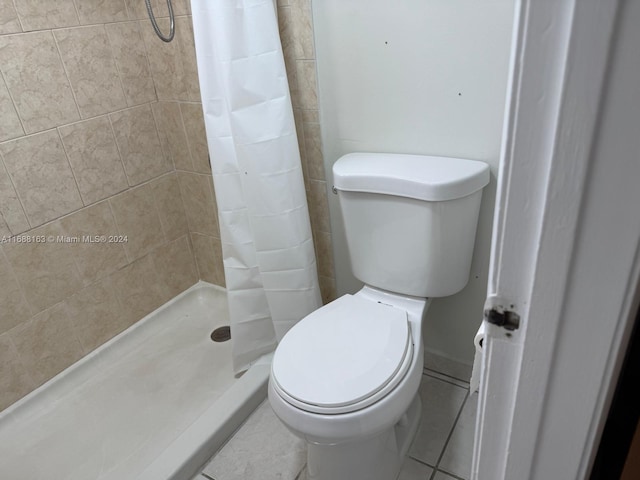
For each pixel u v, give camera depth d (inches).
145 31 66.5
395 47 49.8
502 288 16.3
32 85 56.4
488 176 49.1
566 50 12.2
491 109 47.6
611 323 14.8
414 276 51.9
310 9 52.2
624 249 13.6
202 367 70.5
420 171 48.6
